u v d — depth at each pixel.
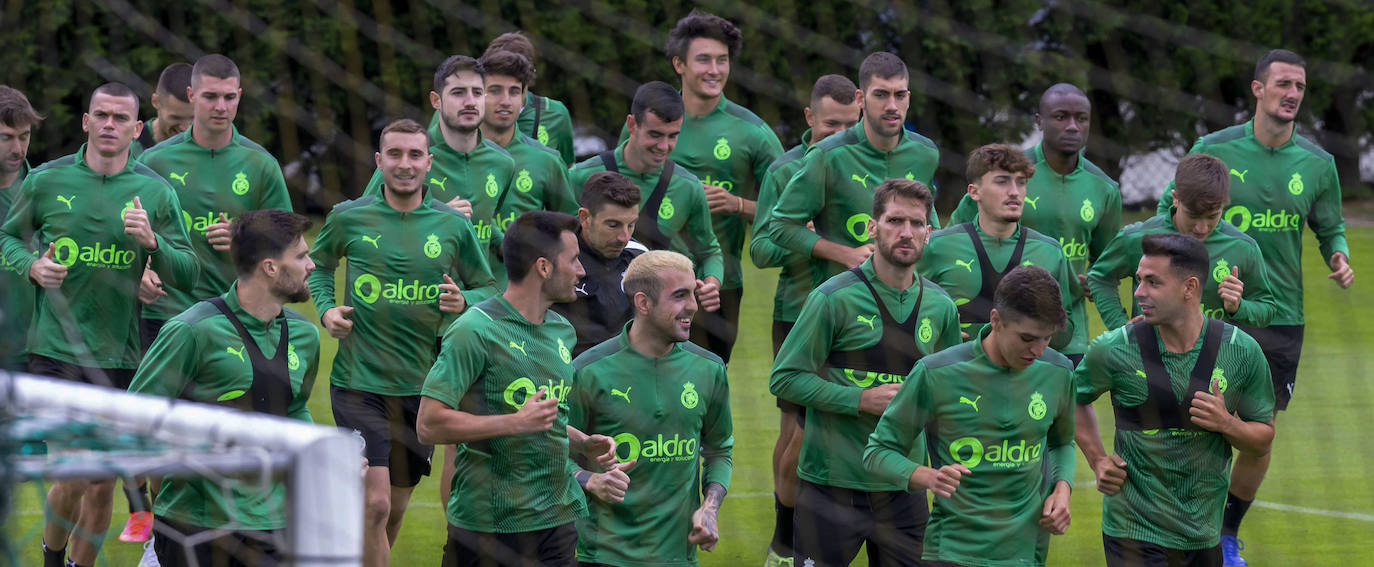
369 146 33.53
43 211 17.53
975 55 27.75
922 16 24.42
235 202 19.50
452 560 14.20
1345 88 29.72
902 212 15.34
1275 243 21.52
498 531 13.89
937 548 14.23
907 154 20.30
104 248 17.67
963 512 14.07
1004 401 13.95
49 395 5.97
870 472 14.31
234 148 19.58
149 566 16.80
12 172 18.17
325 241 17.84
